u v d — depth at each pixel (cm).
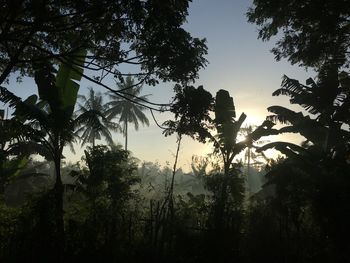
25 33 923
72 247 971
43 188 1210
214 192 1357
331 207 1055
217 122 1440
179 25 761
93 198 1212
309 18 1388
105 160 1311
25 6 820
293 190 1300
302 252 1036
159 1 721
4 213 1095
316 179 1176
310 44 1479
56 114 1071
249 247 1095
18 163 1602
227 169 1411
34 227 978
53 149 1102
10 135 1304
